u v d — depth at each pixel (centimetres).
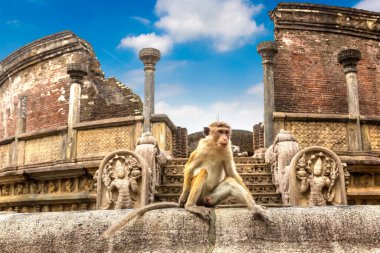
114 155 851
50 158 1192
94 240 413
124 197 817
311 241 403
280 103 1736
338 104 1777
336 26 1852
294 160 822
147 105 1139
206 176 454
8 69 2262
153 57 1195
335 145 1084
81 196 1088
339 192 811
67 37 2019
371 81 1836
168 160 1059
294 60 1798
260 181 983
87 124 1155
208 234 408
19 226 436
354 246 399
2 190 1261
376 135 1113
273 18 1862
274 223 411
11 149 1295
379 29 1894
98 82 2006
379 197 1048
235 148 1555
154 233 410
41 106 2031
